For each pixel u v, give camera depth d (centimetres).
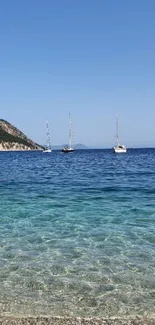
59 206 1962
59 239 1284
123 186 2931
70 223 1538
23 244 1221
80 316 725
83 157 11119
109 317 719
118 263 1030
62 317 717
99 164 6844
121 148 14625
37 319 705
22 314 730
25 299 801
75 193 2505
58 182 3316
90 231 1398
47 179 3638
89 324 687
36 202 2100
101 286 871
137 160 8569
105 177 3822
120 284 883
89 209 1866
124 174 4228
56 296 818
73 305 775
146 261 1047
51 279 912
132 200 2169
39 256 1093
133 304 779
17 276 933
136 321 700
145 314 734
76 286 871
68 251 1143
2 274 946
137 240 1268
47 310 751
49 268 990
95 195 2400
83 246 1198
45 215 1712
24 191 2633
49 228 1451
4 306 766
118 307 766
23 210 1842
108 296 818
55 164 7106
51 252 1133
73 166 6266
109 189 2731
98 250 1154
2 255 1101
